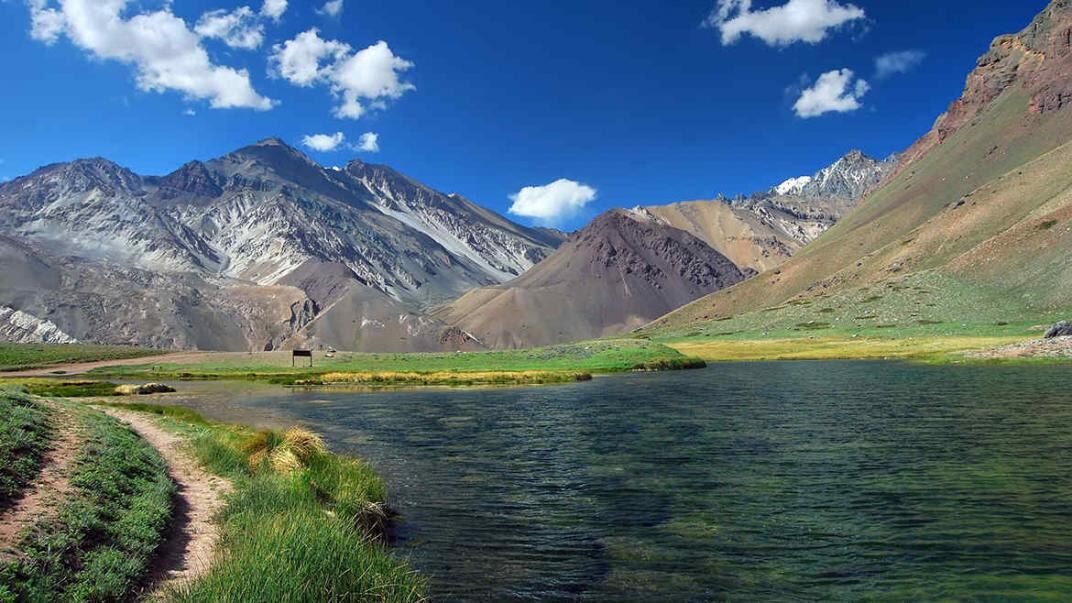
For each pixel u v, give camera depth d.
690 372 102.50
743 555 15.66
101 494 16.14
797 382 71.62
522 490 23.30
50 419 24.08
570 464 28.12
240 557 11.34
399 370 121.19
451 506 21.12
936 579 13.75
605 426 40.69
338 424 45.09
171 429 35.97
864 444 30.17
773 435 34.22
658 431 37.56
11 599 9.49
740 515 19.11
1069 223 192.38
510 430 40.28
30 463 16.84
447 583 14.16
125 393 78.94
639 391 68.12
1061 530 16.69
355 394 76.38
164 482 19.81
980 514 18.28
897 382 64.62
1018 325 149.25
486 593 13.55
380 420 47.44
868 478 23.12
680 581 14.07
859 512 18.91
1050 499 19.55
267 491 17.83
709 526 18.09
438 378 97.00
